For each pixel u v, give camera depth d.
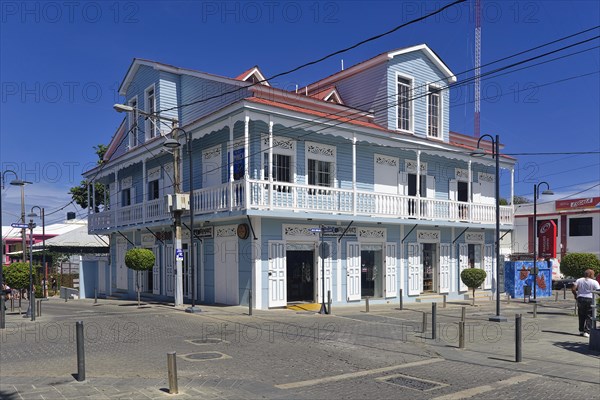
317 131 19.61
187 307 18.50
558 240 40.53
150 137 24.78
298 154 20.27
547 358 10.14
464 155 25.08
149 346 11.10
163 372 8.61
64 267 37.84
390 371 8.88
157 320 15.38
